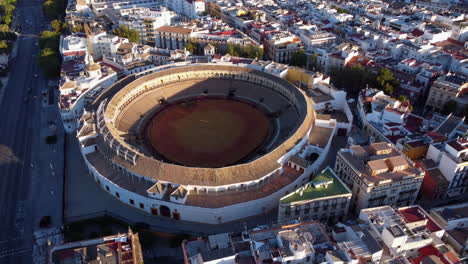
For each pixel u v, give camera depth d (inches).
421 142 6309.1
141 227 5300.2
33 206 5723.4
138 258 3846.0
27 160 6801.2
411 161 5575.8
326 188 5221.5
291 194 5093.5
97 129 6633.9
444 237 4621.1
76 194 5944.9
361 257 3742.6
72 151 7052.2
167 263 4763.8
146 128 7760.8
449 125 6648.6
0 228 5324.8
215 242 4042.8
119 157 5915.4
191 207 5231.3
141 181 5689.0
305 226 4254.4
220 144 7293.3
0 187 6122.1
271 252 3846.0
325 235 4119.1
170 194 5324.8
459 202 5802.2
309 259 3836.1
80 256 3752.5
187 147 7194.9
